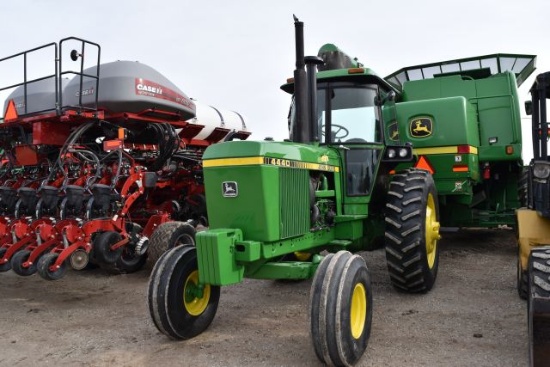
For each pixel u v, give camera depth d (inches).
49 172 259.6
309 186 165.5
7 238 232.5
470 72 309.9
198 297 161.6
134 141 284.2
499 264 259.4
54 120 243.0
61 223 217.5
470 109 277.1
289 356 142.1
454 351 141.9
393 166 226.8
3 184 267.0
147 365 138.4
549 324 108.4
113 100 247.6
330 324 126.1
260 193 143.5
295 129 193.9
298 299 203.3
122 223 239.9
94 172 245.3
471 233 366.3
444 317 172.6
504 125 294.5
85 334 166.7
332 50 222.2
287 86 211.3
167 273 150.9
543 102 149.4
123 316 186.9
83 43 238.5
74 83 260.1
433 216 212.7
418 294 202.7
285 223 151.9
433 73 328.2
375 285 219.1
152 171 279.0
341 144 193.2
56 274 202.2
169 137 270.4
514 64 318.3
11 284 246.1
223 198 149.0
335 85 198.2
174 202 295.3
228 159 146.8
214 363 138.3
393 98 222.2
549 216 145.6
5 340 163.5
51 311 196.7
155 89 261.9
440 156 265.9
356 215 188.9
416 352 142.0
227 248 140.9
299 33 175.2
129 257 255.0
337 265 134.3
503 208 315.3
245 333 162.6
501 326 161.5
